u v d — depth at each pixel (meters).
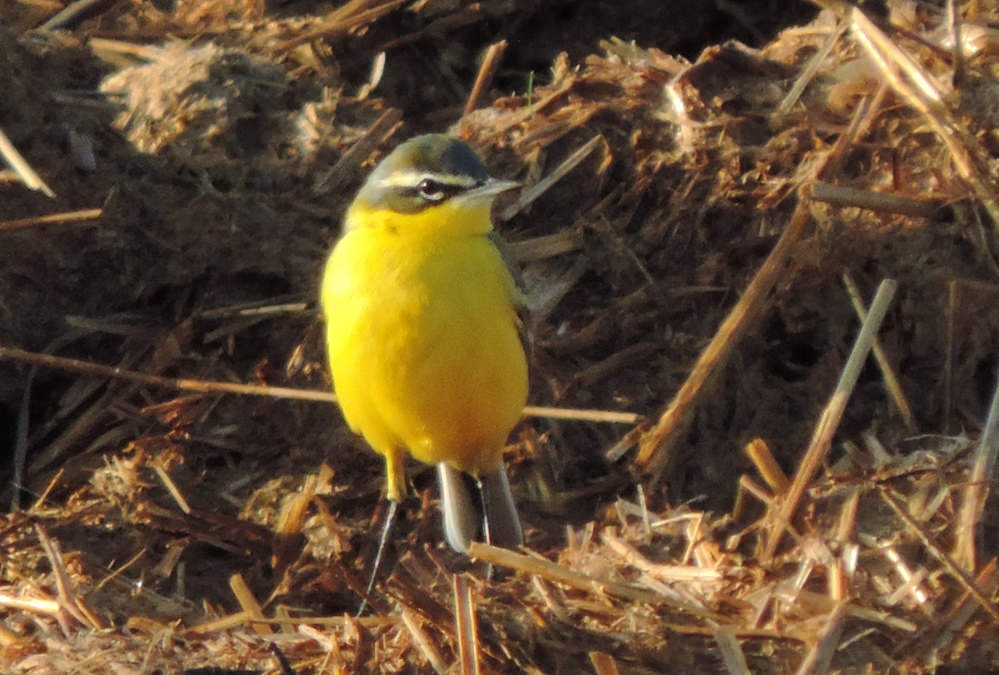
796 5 16.72
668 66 14.69
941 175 13.48
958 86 13.98
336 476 12.73
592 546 11.45
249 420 12.90
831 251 13.18
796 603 10.24
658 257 13.66
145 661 9.92
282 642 10.30
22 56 14.17
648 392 13.16
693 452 12.78
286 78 14.65
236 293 13.57
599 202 13.97
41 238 13.29
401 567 12.04
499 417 11.31
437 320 10.77
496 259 11.11
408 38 16.25
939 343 13.05
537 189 14.02
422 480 12.80
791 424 12.95
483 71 15.73
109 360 13.37
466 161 10.97
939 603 10.34
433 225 10.88
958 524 11.12
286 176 13.95
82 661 9.95
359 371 11.05
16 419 13.11
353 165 14.09
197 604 11.46
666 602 10.37
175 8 15.84
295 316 13.30
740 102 14.35
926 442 12.42
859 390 12.98
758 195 13.62
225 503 12.49
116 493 12.19
